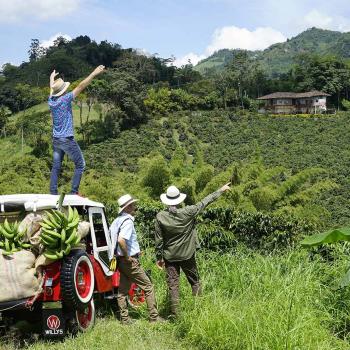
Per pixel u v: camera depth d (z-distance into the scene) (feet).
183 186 58.08
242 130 305.32
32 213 19.45
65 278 17.99
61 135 24.98
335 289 19.35
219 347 16.92
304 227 30.63
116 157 251.19
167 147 273.13
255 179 61.77
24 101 382.42
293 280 20.01
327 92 417.49
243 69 416.46
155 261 27.30
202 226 29.22
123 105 308.40
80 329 19.10
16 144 274.36
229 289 21.29
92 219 21.56
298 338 16.21
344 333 18.45
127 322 20.39
